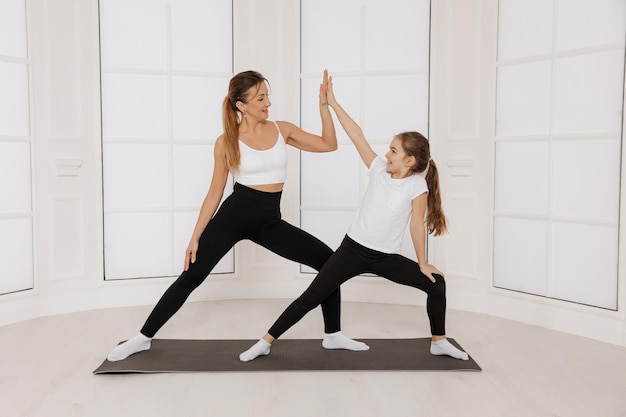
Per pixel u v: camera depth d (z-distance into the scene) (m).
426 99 4.21
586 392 2.60
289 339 3.38
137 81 4.21
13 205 3.83
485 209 4.03
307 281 4.48
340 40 4.35
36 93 3.87
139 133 4.25
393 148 2.82
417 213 2.83
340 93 4.38
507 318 3.92
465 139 4.06
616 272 3.40
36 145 3.88
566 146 3.60
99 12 4.09
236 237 2.98
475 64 4.01
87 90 4.06
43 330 3.59
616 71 3.35
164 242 4.34
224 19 4.38
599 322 3.45
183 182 4.36
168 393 2.56
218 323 3.75
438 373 2.83
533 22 3.74
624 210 3.31
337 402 2.47
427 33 4.19
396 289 4.31
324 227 4.44
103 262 4.18
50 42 3.90
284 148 3.00
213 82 4.38
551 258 3.70
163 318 3.02
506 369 2.90
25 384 2.67
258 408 2.41
